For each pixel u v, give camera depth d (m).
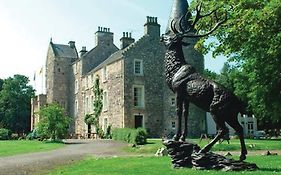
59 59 61.88
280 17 13.25
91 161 17.16
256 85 25.64
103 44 56.84
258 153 20.89
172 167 12.37
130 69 42.31
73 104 59.25
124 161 16.23
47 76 64.69
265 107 26.59
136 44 43.16
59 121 37.44
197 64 42.31
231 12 15.22
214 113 11.70
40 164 16.94
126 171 12.26
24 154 22.59
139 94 42.75
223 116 11.63
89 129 51.47
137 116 42.22
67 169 14.43
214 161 11.67
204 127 42.75
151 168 12.75
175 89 12.67
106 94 46.22
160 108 43.41
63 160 18.70
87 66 55.72
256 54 19.91
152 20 44.41
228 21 14.50
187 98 12.48
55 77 61.31
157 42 44.38
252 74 25.56
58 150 25.64
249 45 16.91
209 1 16.02
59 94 61.09
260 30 13.83
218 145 24.67
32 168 15.42
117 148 27.14
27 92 80.69
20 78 80.25
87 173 12.42
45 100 64.44
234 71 33.97
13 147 28.59
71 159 19.19
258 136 52.91
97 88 48.66
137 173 11.51
